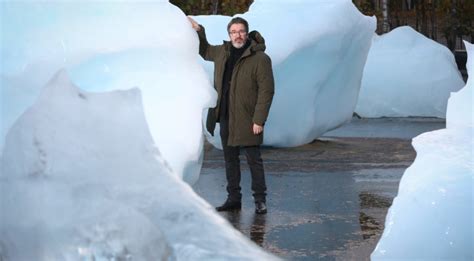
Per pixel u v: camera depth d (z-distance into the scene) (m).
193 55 4.81
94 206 3.46
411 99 19.73
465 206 4.91
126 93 3.78
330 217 8.39
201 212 3.41
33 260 3.46
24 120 3.70
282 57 12.66
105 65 4.43
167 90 4.63
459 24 42.06
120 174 3.56
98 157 3.60
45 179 3.56
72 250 3.40
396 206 5.08
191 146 4.70
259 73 8.59
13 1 4.25
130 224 3.37
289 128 13.43
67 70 4.21
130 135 3.68
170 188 3.51
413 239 4.92
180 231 3.33
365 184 10.40
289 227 7.93
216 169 11.69
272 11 13.12
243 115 8.62
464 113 6.05
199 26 8.81
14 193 3.58
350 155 13.07
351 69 13.71
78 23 4.33
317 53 12.95
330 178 10.88
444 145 5.47
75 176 3.55
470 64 6.36
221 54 8.77
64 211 3.48
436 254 4.88
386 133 16.38
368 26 13.48
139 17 4.56
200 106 4.75
